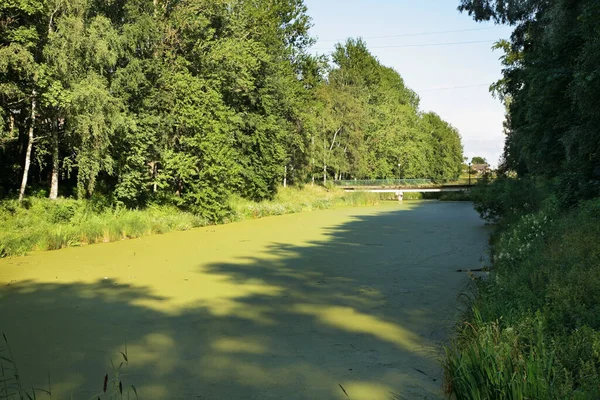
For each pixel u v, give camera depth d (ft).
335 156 172.55
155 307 26.63
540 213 35.47
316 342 20.81
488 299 20.53
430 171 252.21
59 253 44.50
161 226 61.98
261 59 97.30
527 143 53.72
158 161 72.49
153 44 72.74
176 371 17.78
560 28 41.88
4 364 18.47
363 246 49.98
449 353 15.98
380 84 226.17
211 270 37.24
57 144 61.52
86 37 56.65
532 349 13.48
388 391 15.88
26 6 50.85
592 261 18.99
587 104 31.45
